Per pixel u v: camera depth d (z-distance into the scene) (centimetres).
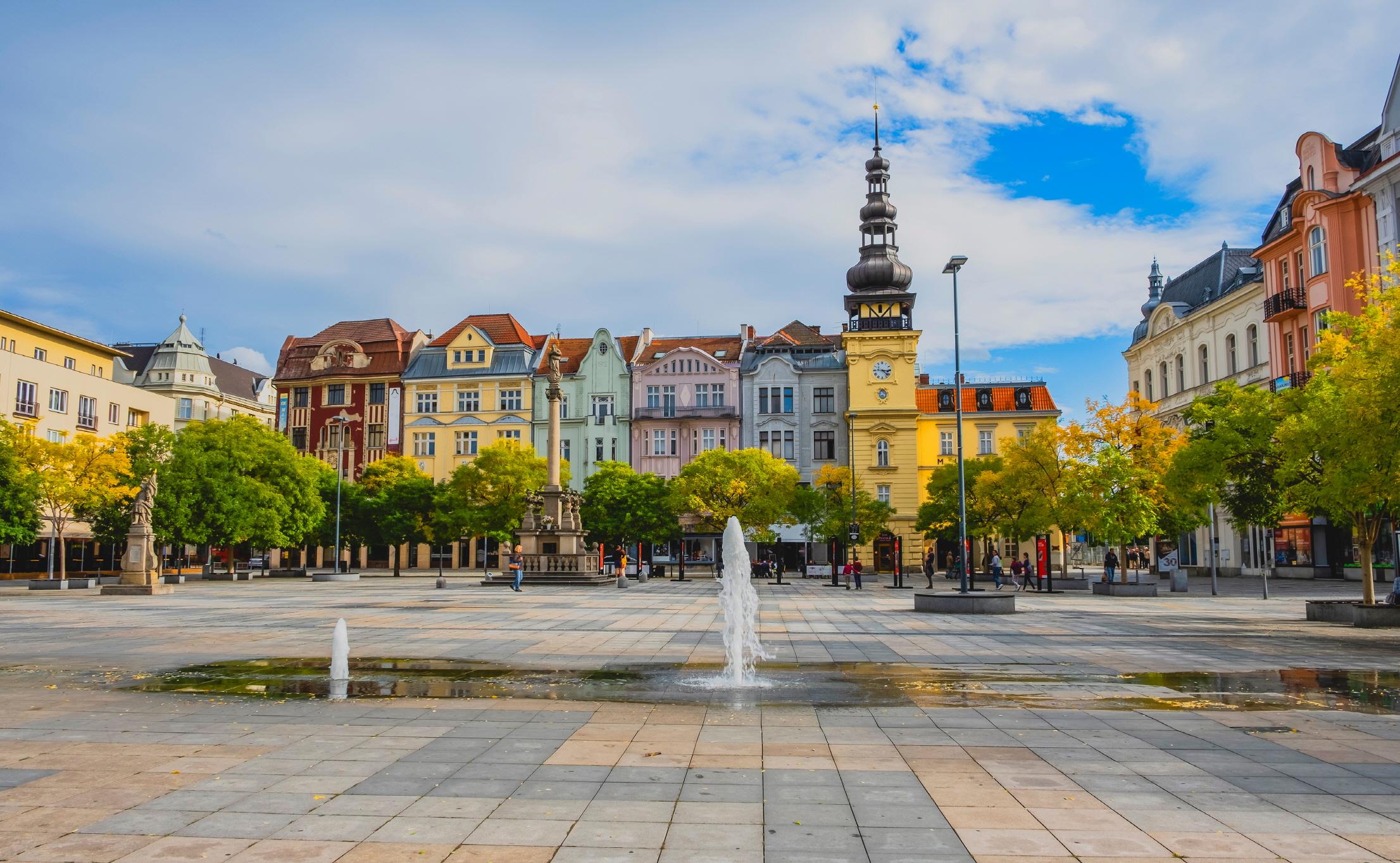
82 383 5978
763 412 7131
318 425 7981
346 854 545
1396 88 3809
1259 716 984
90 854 545
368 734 885
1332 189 4156
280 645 1728
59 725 938
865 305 7094
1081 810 633
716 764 764
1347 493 1928
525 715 985
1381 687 1198
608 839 571
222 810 632
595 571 4688
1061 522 3794
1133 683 1235
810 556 6806
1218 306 5425
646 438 7238
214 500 4894
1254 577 5178
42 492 4197
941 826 596
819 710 1015
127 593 3719
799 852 548
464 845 560
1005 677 1289
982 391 7519
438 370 7756
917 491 6762
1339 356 2364
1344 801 659
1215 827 597
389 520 6141
